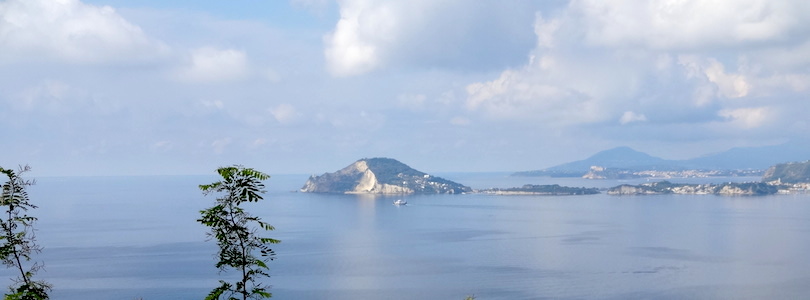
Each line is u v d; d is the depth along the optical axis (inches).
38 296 1144.8
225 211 1096.2
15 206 1127.0
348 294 7150.6
